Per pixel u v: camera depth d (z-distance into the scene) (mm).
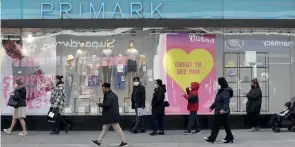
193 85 13367
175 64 14391
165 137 12859
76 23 14039
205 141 12133
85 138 12773
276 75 14664
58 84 13453
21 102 13188
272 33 14602
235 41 14562
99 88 14430
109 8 14047
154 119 13266
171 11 14133
